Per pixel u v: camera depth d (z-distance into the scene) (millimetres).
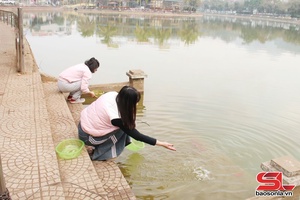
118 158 4020
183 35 24859
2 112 4160
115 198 2848
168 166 3898
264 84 8781
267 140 4930
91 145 3535
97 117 3328
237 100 7051
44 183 2629
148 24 37844
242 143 4758
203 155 4254
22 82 5785
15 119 3930
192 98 6969
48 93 5516
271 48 18219
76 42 16016
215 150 4441
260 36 28734
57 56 11680
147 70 9750
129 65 10438
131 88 3107
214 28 38938
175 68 10344
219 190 3451
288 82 9195
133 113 3121
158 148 4367
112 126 3342
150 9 72375
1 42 11664
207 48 16438
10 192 2488
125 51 13633
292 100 7293
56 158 3023
